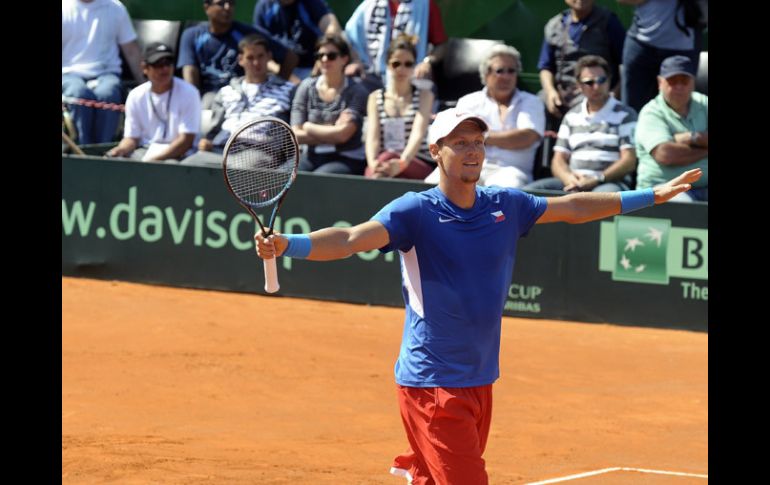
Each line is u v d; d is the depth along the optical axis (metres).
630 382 39.16
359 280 52.09
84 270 54.75
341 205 51.41
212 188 53.25
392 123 51.94
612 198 18.25
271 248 15.90
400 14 54.44
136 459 26.77
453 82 55.09
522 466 27.67
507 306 50.72
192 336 44.12
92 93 57.78
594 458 28.78
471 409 16.97
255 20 57.44
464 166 16.75
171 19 59.78
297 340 44.12
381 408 34.50
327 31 55.81
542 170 53.41
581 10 52.41
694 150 49.38
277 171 22.55
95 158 54.31
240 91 55.22
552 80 53.78
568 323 49.88
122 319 46.72
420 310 16.94
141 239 54.19
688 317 48.47
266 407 34.28
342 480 25.28
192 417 32.66
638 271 49.19
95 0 57.75
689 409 35.09
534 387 38.06
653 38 51.41
